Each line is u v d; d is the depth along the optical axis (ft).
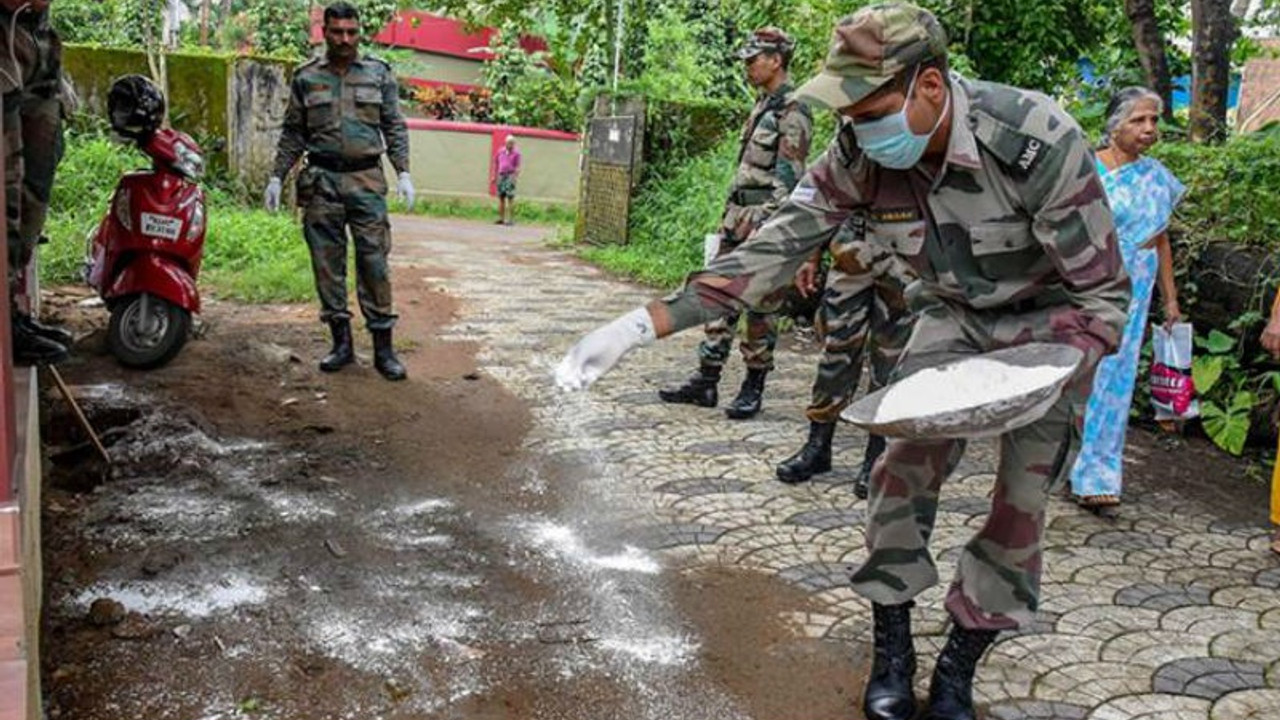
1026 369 7.08
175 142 17.51
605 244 41.68
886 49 6.97
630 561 11.80
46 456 13.76
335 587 10.80
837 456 15.70
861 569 8.71
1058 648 9.92
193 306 17.60
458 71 89.97
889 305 13.37
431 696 8.87
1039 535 8.16
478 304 27.55
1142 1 24.41
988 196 7.57
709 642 10.01
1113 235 7.55
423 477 14.21
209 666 9.12
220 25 72.69
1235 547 12.78
